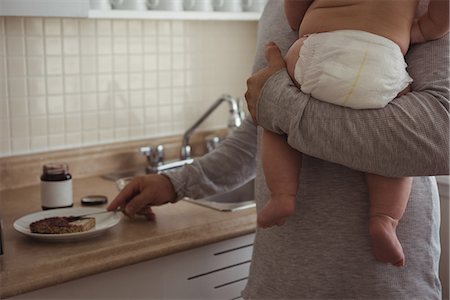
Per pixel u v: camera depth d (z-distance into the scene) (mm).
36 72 2244
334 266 1361
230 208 1990
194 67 2654
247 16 2412
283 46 1489
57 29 2270
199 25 2641
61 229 1674
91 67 2367
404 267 1364
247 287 1527
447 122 1237
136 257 1669
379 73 1251
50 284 1536
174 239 1762
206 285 1862
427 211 1388
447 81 1266
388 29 1303
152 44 2518
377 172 1262
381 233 1293
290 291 1403
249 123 1789
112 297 1677
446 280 2162
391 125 1231
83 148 2379
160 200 1785
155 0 2221
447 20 1273
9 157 2221
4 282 1491
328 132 1257
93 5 2059
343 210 1354
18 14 1839
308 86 1286
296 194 1393
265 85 1339
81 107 2365
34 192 2199
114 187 2271
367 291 1357
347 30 1312
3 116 2199
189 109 2664
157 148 2453
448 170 1245
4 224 1859
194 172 1781
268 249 1455
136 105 2506
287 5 1447
